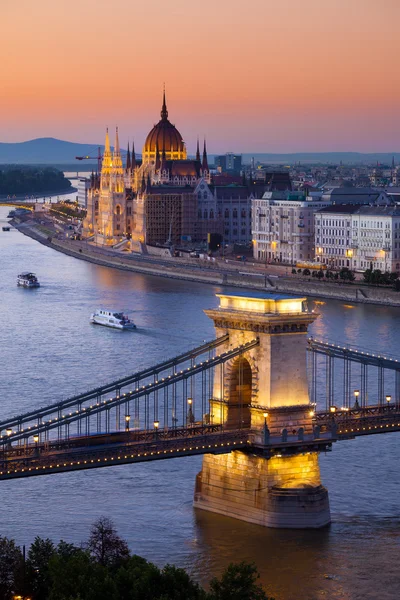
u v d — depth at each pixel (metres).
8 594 186.12
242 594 178.88
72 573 180.12
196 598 176.50
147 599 176.25
